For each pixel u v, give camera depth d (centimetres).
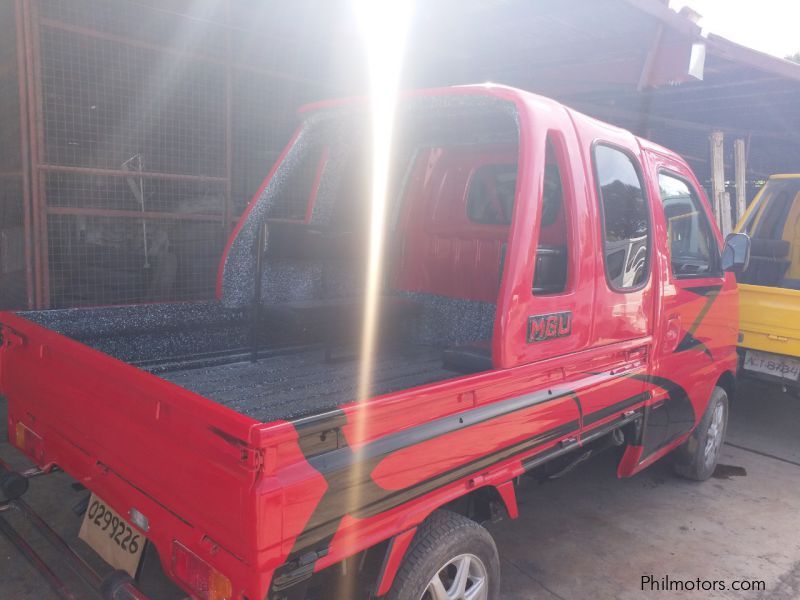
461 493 228
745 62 613
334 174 396
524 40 660
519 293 245
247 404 273
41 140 536
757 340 527
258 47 660
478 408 231
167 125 614
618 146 313
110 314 303
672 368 366
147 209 612
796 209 666
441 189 395
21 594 296
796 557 365
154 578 300
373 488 194
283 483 168
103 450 224
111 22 568
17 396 283
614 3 510
